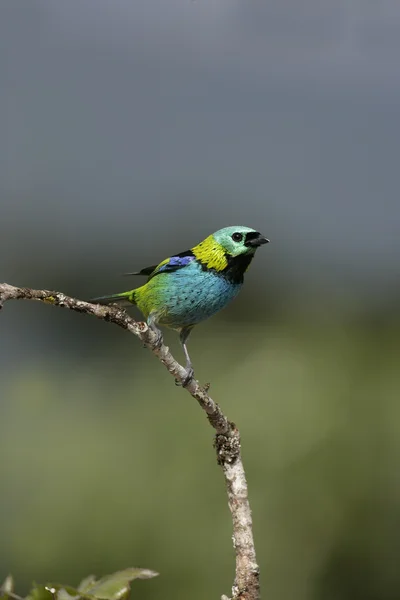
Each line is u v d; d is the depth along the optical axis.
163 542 13.12
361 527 13.09
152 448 13.88
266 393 14.25
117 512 13.38
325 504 13.18
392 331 15.67
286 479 13.35
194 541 13.06
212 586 12.81
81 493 13.57
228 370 15.14
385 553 13.01
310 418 13.81
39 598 4.59
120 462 13.86
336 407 13.90
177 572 12.94
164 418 14.23
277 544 12.96
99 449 14.03
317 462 13.43
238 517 5.81
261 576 12.77
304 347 15.44
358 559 13.08
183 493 13.42
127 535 13.19
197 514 13.25
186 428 14.05
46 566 13.28
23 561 13.34
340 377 14.38
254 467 13.53
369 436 13.62
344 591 12.98
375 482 13.28
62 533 13.35
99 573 13.08
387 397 13.98
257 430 13.79
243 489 5.87
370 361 14.77
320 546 13.02
